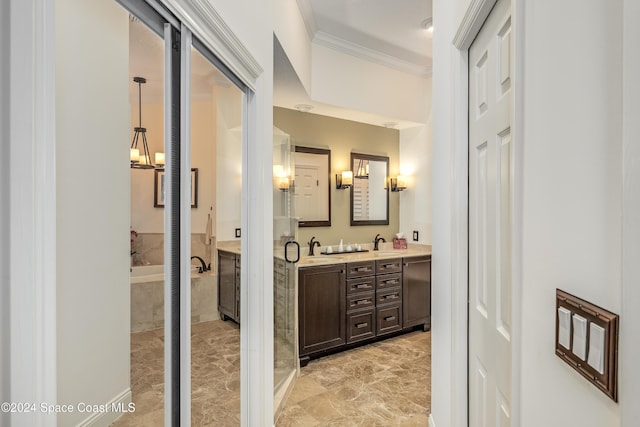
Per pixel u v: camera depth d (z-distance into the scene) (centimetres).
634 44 48
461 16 151
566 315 70
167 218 116
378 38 370
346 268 372
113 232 95
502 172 124
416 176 480
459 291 162
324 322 353
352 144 456
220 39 144
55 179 71
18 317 66
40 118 68
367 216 470
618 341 55
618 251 57
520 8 90
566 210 71
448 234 173
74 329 83
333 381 303
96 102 88
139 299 105
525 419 87
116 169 96
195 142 135
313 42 361
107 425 94
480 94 147
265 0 203
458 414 162
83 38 84
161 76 112
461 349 162
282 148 301
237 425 178
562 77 73
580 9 67
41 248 68
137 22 103
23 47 66
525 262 87
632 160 49
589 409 63
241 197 183
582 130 67
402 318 417
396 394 280
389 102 427
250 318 192
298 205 410
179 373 125
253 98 190
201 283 141
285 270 299
